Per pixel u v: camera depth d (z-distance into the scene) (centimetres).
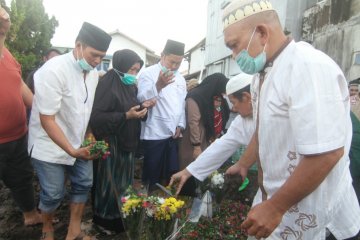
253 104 173
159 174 393
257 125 167
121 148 330
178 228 252
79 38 282
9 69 295
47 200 297
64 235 337
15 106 301
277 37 150
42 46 1496
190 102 396
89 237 327
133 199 249
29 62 1234
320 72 132
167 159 400
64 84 277
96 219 340
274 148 152
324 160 129
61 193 305
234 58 159
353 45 732
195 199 288
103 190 330
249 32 149
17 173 328
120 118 319
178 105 402
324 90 131
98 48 280
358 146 311
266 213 137
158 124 389
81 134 304
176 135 402
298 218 150
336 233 168
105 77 339
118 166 332
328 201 149
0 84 287
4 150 306
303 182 132
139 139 376
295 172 135
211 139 410
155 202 244
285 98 141
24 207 346
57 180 298
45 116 272
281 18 963
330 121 129
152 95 373
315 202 147
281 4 966
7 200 418
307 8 942
